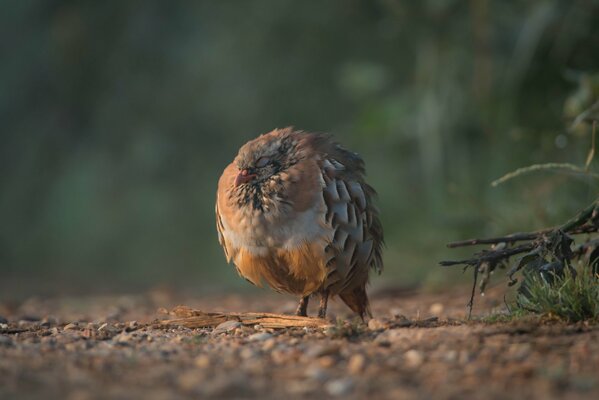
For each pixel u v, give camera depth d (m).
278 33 22.11
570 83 13.61
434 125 14.25
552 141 11.73
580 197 10.64
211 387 5.13
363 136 16.73
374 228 8.84
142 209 23.52
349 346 6.31
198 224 23.09
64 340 6.91
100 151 24.42
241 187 8.54
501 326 6.65
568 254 7.41
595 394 4.96
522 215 11.20
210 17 23.58
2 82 25.88
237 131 23.08
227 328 7.61
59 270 23.39
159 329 7.72
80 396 4.99
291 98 22.14
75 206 24.36
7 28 25.98
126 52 24.25
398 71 17.41
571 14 12.97
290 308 11.38
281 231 8.38
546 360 5.67
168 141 23.64
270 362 5.91
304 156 8.50
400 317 7.45
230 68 23.03
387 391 5.11
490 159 13.49
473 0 13.60
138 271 22.75
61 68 24.89
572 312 6.88
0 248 25.02
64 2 25.09
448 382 5.27
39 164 25.41
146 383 5.34
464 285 12.05
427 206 15.21
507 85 13.55
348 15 20.17
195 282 19.38
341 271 8.44
